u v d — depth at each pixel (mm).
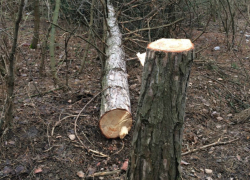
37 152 2680
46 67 4668
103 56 4371
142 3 4863
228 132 3160
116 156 2754
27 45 5301
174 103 1635
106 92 3209
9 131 2869
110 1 5367
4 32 2773
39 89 3883
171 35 5359
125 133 2936
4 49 2850
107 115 2871
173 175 1776
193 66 4953
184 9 5844
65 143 2842
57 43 5512
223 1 5879
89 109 3486
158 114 1650
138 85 4289
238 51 5625
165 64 1563
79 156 2705
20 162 2539
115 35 4523
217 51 5645
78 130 3061
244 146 2898
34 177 2410
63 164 2584
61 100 3654
